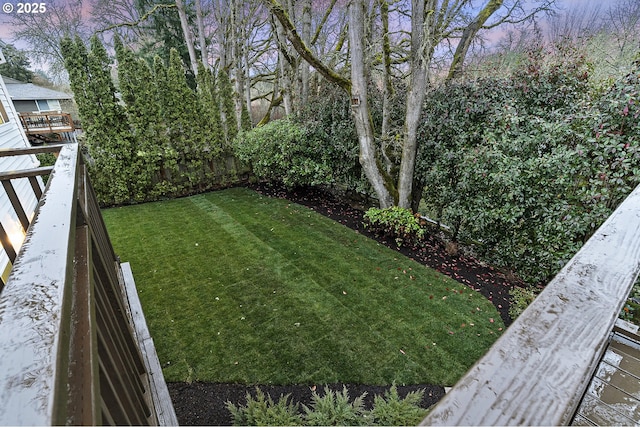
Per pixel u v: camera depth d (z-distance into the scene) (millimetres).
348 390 2783
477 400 470
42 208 963
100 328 965
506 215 4445
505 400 470
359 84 5340
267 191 8578
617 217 1010
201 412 2594
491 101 4727
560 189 3947
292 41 5109
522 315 622
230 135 9031
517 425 442
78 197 1351
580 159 3689
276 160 7645
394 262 4949
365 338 3367
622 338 1499
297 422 2057
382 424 2012
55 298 533
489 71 5148
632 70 3529
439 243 5645
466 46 6238
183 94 7883
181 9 10766
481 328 3566
